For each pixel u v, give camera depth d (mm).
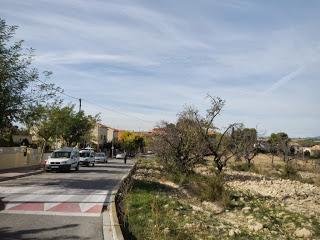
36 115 27297
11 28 24734
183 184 28547
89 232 12156
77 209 16172
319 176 43500
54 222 13453
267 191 28641
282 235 15039
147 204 17156
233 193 24047
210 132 36875
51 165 38250
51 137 52500
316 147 108688
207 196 21438
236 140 36469
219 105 34219
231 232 14094
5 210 15500
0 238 11070
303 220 17891
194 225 14320
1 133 28438
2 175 30719
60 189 23016
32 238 11188
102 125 126812
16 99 25328
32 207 16344
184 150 35625
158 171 42625
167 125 37406
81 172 39750
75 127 60719
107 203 17875
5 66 24484
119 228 12258
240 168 48719
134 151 127562
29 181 27859
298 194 27953
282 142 65812
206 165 49625
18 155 41344
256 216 17969
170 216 15609
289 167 45438
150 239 11789
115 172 40719
